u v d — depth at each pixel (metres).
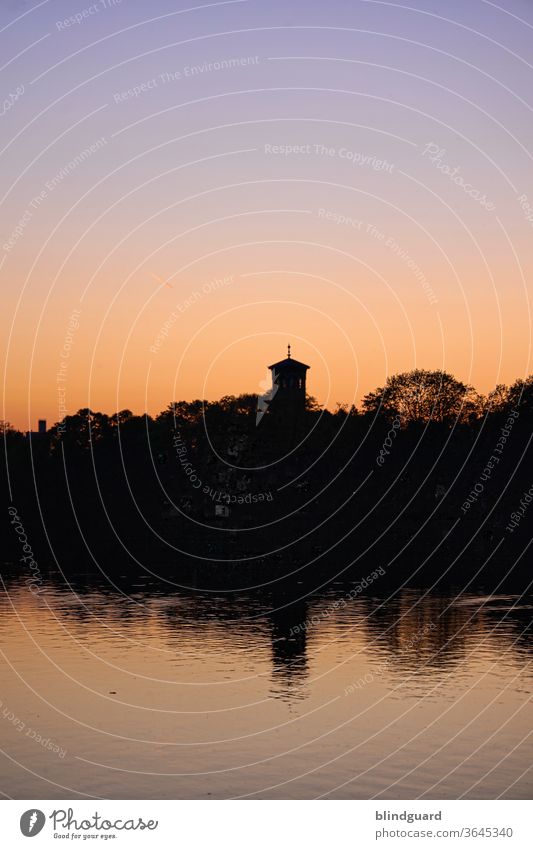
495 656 55.84
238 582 94.81
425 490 140.12
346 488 143.62
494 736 39.62
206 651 57.81
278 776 35.12
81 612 73.94
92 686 48.78
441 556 121.56
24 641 61.09
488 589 88.75
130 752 37.97
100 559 118.19
